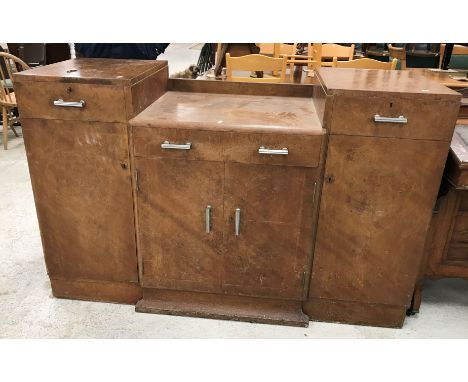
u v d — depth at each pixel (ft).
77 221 6.27
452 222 6.25
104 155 5.80
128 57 8.48
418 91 5.06
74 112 5.59
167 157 5.62
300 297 6.27
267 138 5.36
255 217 5.82
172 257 6.23
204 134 5.43
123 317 6.49
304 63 12.98
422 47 16.44
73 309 6.63
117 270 6.53
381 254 5.91
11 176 11.49
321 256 6.02
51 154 5.89
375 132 5.24
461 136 6.06
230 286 6.31
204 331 6.24
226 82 7.24
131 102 5.48
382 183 5.51
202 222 5.95
